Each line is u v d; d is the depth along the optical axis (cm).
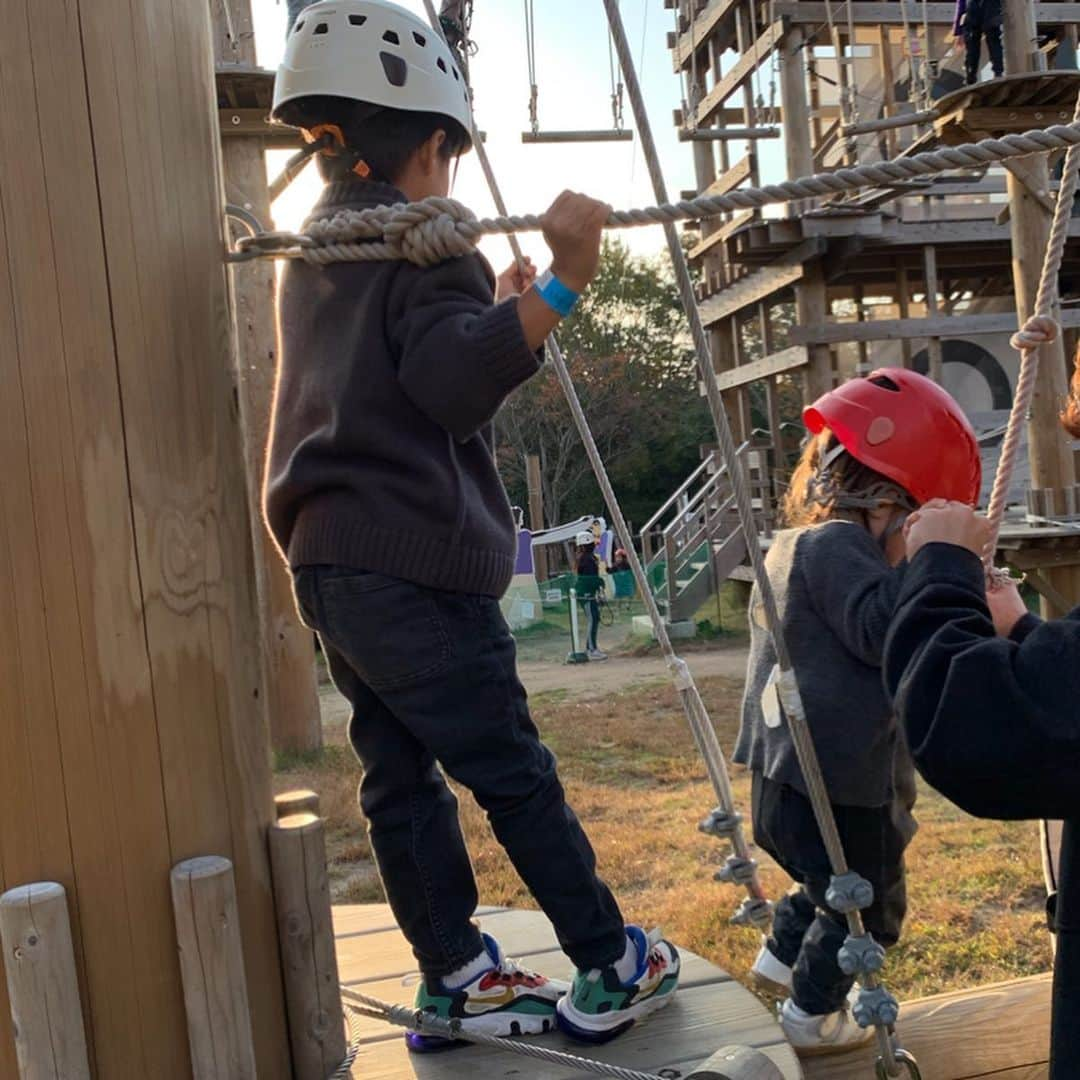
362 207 167
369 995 212
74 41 140
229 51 632
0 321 138
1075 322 1157
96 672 143
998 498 145
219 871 144
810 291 1192
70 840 142
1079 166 147
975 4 819
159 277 147
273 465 172
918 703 111
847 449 201
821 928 213
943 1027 243
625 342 3581
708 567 1398
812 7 1195
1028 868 462
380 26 171
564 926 178
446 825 187
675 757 725
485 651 167
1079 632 108
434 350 152
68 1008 139
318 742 742
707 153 1523
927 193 1238
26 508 140
